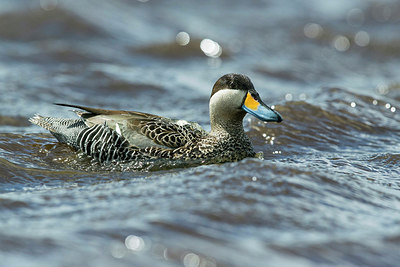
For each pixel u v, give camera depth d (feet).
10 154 40.16
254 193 29.55
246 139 41.39
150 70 75.36
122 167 38.86
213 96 40.88
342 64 90.12
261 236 25.09
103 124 40.34
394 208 30.32
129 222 25.76
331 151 45.37
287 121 50.75
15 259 22.39
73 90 64.08
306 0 118.32
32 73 69.15
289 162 41.32
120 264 22.25
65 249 23.27
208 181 31.30
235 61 84.89
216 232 25.13
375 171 39.06
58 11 88.89
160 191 30.40
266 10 112.27
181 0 112.68
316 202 29.30
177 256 22.99
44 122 43.39
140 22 96.58
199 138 40.27
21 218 27.25
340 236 25.53
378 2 114.83
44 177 36.40
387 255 24.14
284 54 91.86
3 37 83.10
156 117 41.88
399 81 79.41
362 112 53.88
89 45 82.64
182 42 86.99
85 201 29.63
